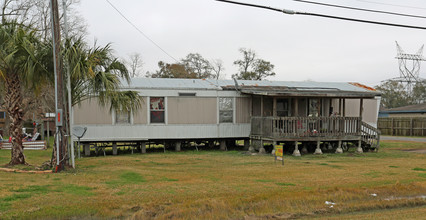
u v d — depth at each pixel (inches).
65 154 451.2
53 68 472.1
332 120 732.7
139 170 466.3
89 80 474.6
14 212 257.8
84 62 439.5
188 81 795.4
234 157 642.8
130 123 700.7
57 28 432.5
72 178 392.8
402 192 345.7
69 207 274.1
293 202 305.0
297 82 898.1
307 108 802.2
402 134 1315.2
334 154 698.8
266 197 311.3
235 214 274.4
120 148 807.7
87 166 506.9
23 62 452.1
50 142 969.5
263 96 756.0
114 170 463.2
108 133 687.7
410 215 274.8
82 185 353.1
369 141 739.4
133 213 270.8
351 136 722.2
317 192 334.0
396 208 307.6
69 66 445.1
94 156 674.2
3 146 773.3
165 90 717.9
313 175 435.5
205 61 1859.0
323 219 266.4
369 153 720.3
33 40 466.6
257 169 485.7
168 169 482.0
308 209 290.0
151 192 326.6
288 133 674.8
